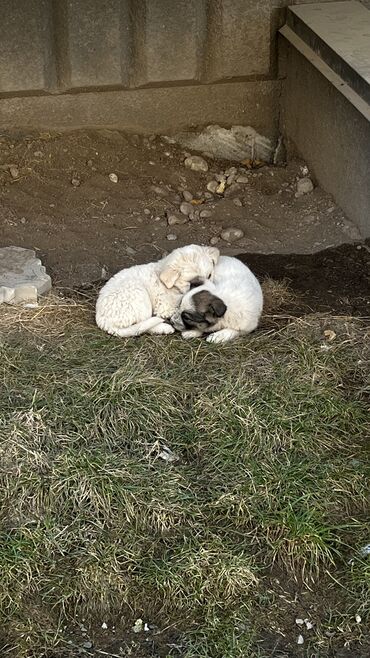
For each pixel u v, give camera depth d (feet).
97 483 15.76
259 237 21.31
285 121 23.85
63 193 22.07
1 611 14.61
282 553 15.26
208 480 16.06
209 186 22.88
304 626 14.65
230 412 16.90
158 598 14.82
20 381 17.38
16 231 20.98
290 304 19.30
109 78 23.03
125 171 22.90
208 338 18.19
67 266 20.24
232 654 14.24
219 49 23.17
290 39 22.62
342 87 20.54
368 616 14.66
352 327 18.69
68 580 14.89
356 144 20.59
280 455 16.42
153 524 15.51
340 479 16.03
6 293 18.86
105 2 22.39
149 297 18.28
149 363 17.84
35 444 16.33
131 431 16.71
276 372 17.65
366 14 22.59
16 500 15.65
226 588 14.85
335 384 17.57
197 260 18.11
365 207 20.62
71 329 18.52
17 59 22.54
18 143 22.98
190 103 23.65
